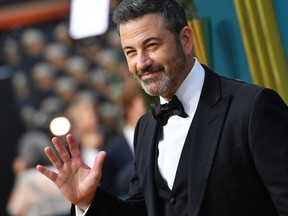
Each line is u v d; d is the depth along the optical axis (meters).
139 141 10.06
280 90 10.92
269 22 10.92
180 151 9.36
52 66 29.05
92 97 28.53
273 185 8.53
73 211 9.95
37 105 29.31
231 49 11.62
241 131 8.84
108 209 9.77
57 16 28.86
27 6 28.98
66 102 29.02
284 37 11.00
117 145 18.62
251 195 8.81
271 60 10.95
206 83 9.40
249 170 8.81
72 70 28.77
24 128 30.19
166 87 9.02
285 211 8.42
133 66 9.08
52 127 26.55
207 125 9.11
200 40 11.48
